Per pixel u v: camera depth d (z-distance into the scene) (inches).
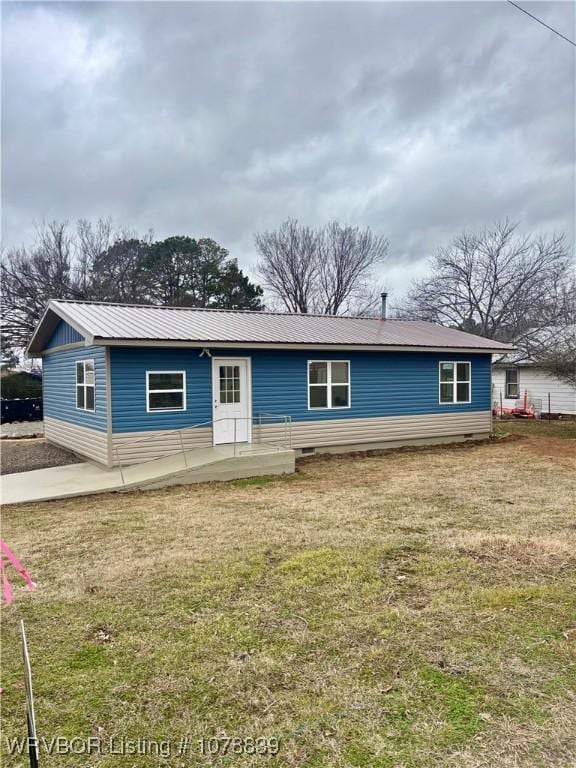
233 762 97.8
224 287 1418.6
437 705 114.0
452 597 170.9
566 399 836.0
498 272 1090.1
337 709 113.0
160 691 120.8
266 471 403.9
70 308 470.6
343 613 159.9
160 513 287.9
